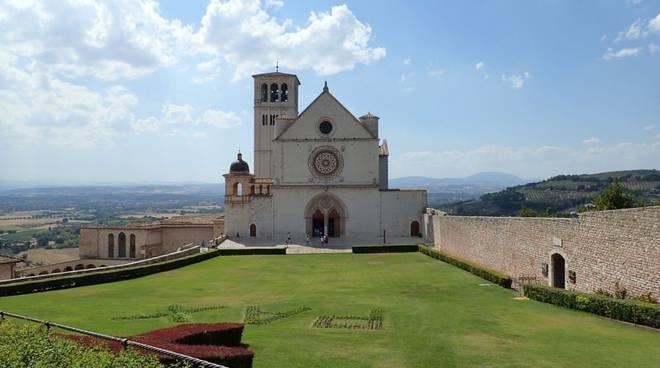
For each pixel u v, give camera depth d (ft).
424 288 121.19
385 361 62.90
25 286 120.78
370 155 261.65
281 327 80.94
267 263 181.78
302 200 261.03
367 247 213.05
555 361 61.87
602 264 90.58
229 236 261.03
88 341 51.47
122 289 126.41
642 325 76.43
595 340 70.28
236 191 267.18
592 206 218.18
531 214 272.10
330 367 60.44
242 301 105.19
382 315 89.25
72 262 271.90
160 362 45.44
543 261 111.96
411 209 260.62
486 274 131.64
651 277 78.13
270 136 322.14
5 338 48.32
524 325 80.43
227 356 51.83
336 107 262.67
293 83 324.19
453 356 64.80
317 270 161.68
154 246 278.87
